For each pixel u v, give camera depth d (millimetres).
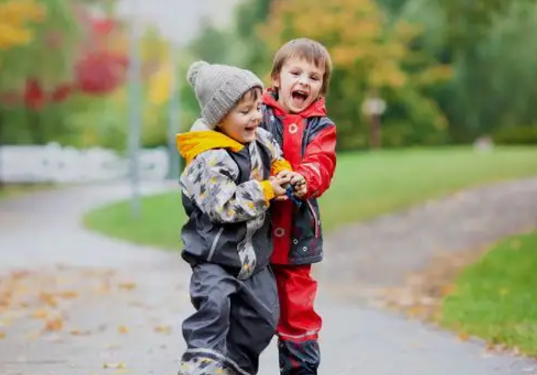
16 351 10484
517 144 66250
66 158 54656
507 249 17938
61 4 49844
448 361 9664
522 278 14781
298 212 6949
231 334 6832
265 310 6762
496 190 29500
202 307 6547
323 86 7184
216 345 6484
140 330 11820
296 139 7023
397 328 11820
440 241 21750
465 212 25766
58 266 19734
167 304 14086
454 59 65500
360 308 13578
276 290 6910
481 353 10047
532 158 39719
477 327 11367
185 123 67875
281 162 6855
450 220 24703
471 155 42375
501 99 67188
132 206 31438
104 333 11625
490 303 12797
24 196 44000
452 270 17328
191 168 6602
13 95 53812
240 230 6594
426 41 64375
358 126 65750
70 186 50750
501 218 24359
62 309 13695
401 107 69000
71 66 51531
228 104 6562
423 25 61344
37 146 63469
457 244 21141
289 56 7098
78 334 11578
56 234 27875
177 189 44062
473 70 65688
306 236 6984
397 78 60594
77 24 51906
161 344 10812
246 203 6426
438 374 9070
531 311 11945
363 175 35125
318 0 58531
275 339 11008
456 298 13547
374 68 60094
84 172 54656
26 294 15477
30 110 58562
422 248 20922
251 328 6789
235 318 6801
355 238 23062
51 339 11227
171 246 24141
